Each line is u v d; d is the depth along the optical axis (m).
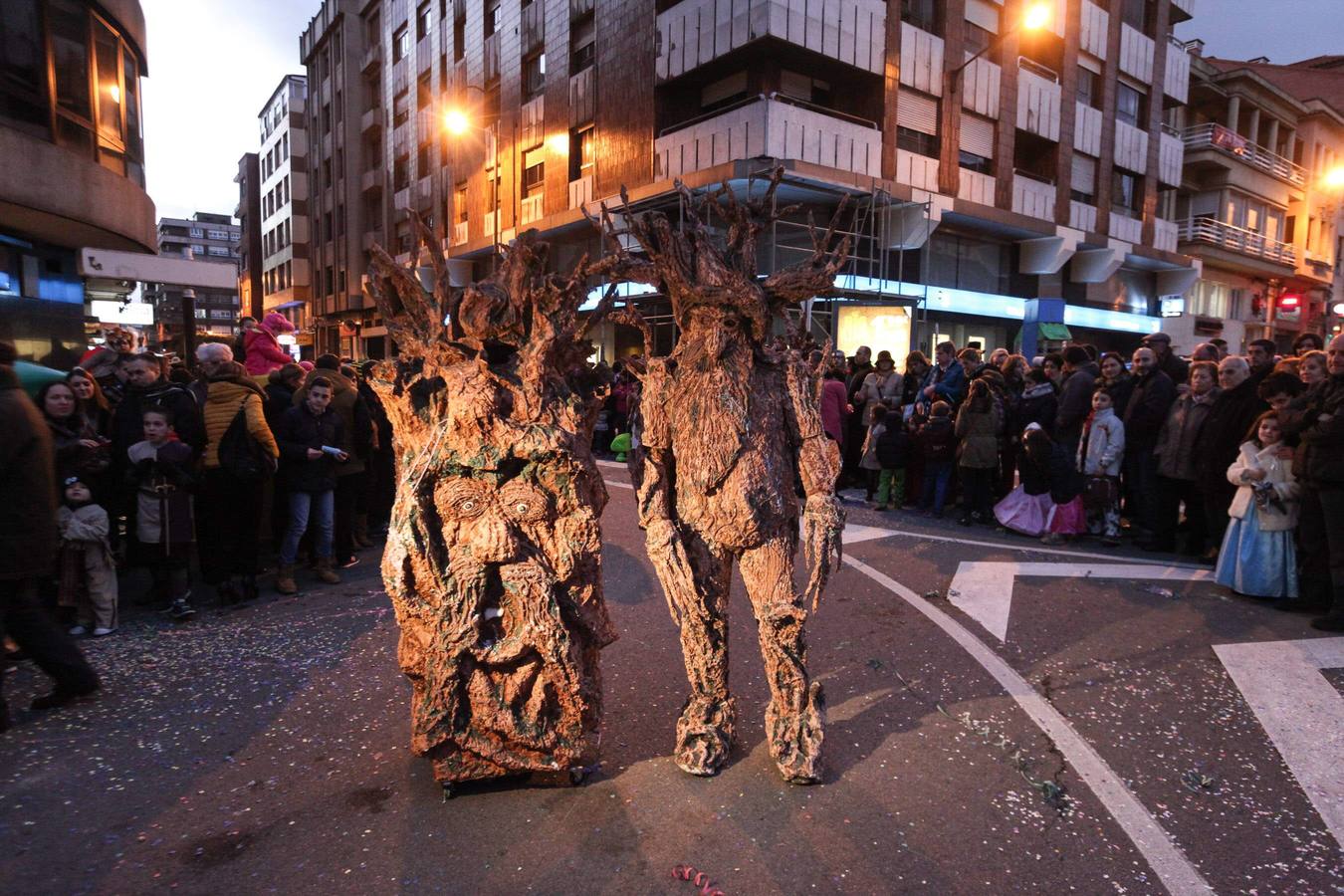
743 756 2.97
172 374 6.25
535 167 22.28
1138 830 2.53
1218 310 28.11
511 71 22.81
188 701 3.50
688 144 15.84
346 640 4.30
